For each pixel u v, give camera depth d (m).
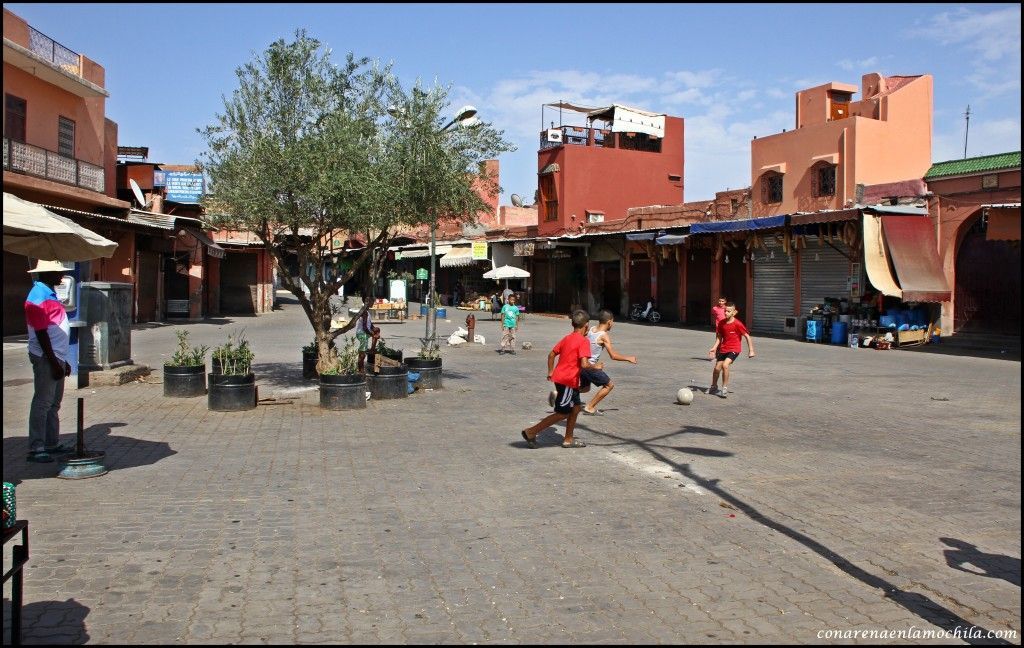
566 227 44.16
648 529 5.96
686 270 34.53
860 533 5.95
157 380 14.19
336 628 4.19
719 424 10.60
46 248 6.71
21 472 7.54
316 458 8.30
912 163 27.72
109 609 4.40
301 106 11.84
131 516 6.14
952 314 24.23
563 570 5.09
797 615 4.44
